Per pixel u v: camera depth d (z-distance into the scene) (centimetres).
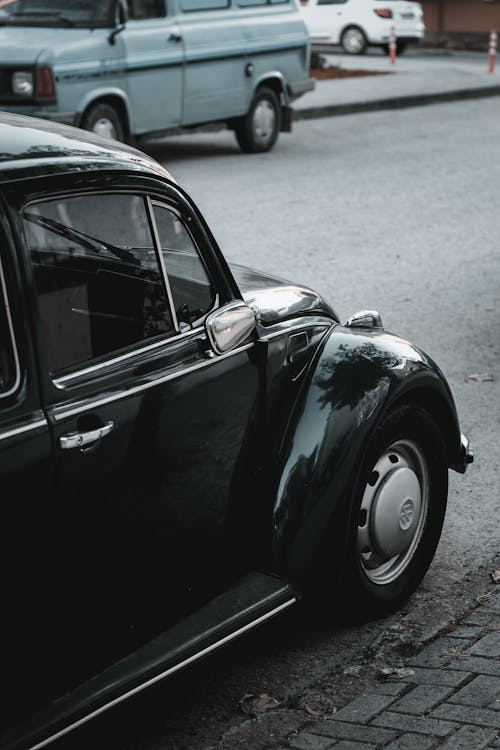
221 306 421
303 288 486
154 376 377
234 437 416
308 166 1623
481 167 1638
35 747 338
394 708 409
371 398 448
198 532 405
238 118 1695
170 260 395
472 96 2552
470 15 4684
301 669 445
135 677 372
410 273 1066
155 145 1809
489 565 530
